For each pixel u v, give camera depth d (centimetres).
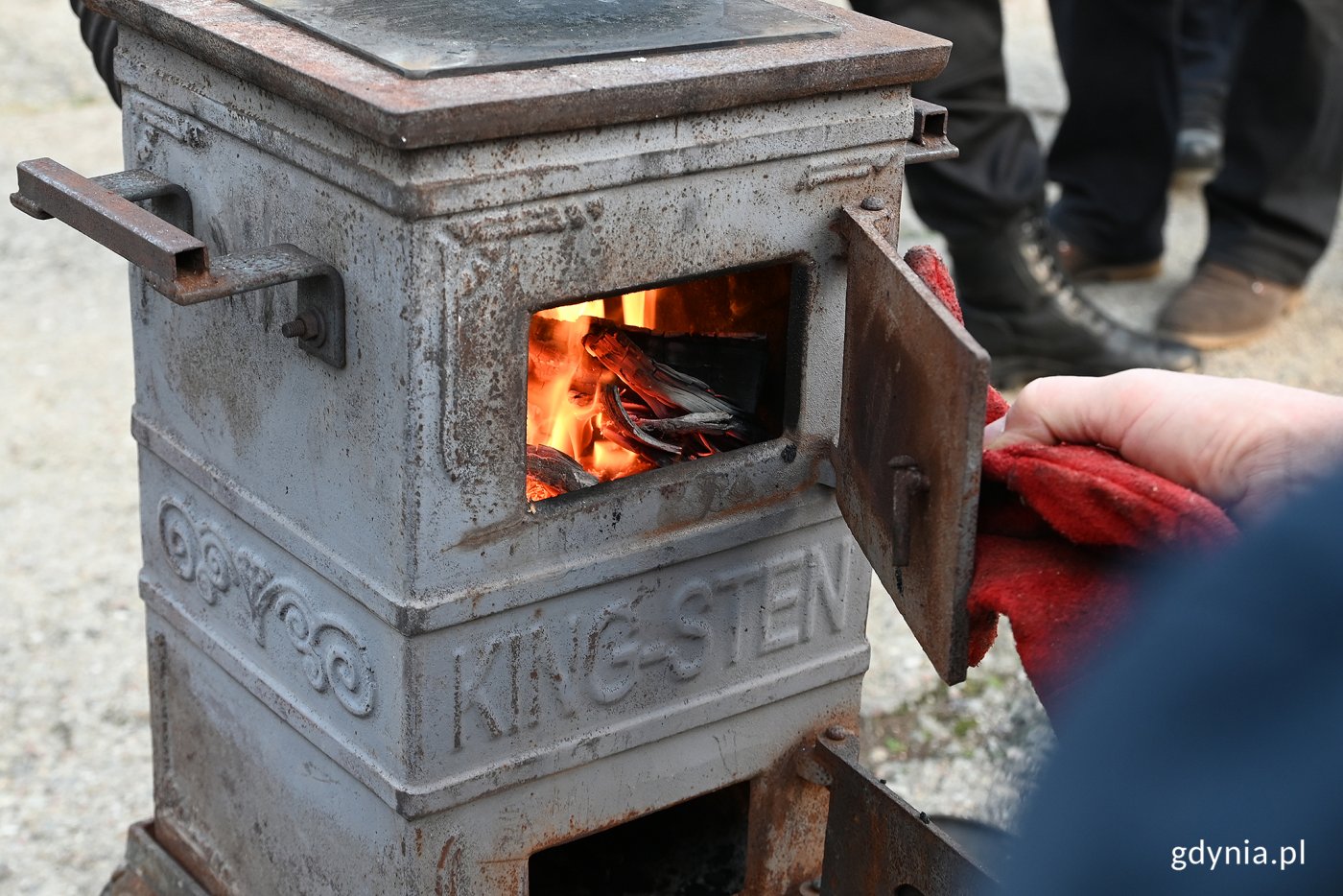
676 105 128
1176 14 402
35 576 298
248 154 138
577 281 131
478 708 142
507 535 137
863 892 161
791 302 148
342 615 144
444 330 126
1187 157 511
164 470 166
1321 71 383
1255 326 399
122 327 406
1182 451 120
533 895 181
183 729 177
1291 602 75
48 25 613
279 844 165
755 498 152
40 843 232
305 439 142
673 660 154
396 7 143
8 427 352
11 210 470
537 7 146
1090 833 86
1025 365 371
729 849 188
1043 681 118
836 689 170
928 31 315
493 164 123
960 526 122
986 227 345
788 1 159
